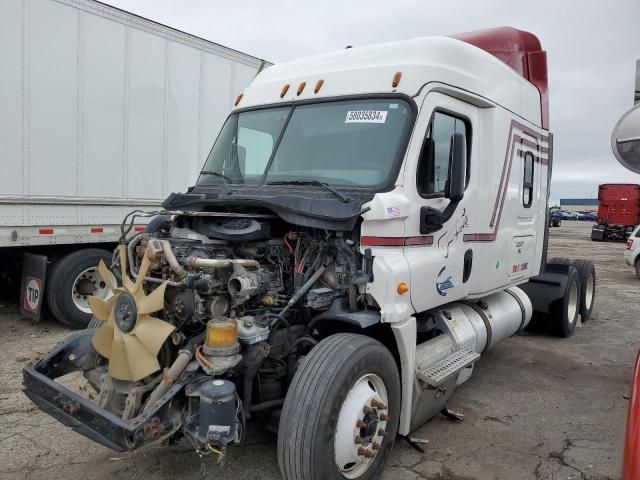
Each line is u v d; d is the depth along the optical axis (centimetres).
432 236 407
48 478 362
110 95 741
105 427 300
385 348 356
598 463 404
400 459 402
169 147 823
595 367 641
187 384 310
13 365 580
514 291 650
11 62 639
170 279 348
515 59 585
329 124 420
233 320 324
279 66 502
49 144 681
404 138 382
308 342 364
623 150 257
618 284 1350
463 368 437
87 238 730
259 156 452
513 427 465
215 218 395
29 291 726
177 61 823
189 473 372
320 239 379
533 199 604
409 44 418
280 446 310
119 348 335
